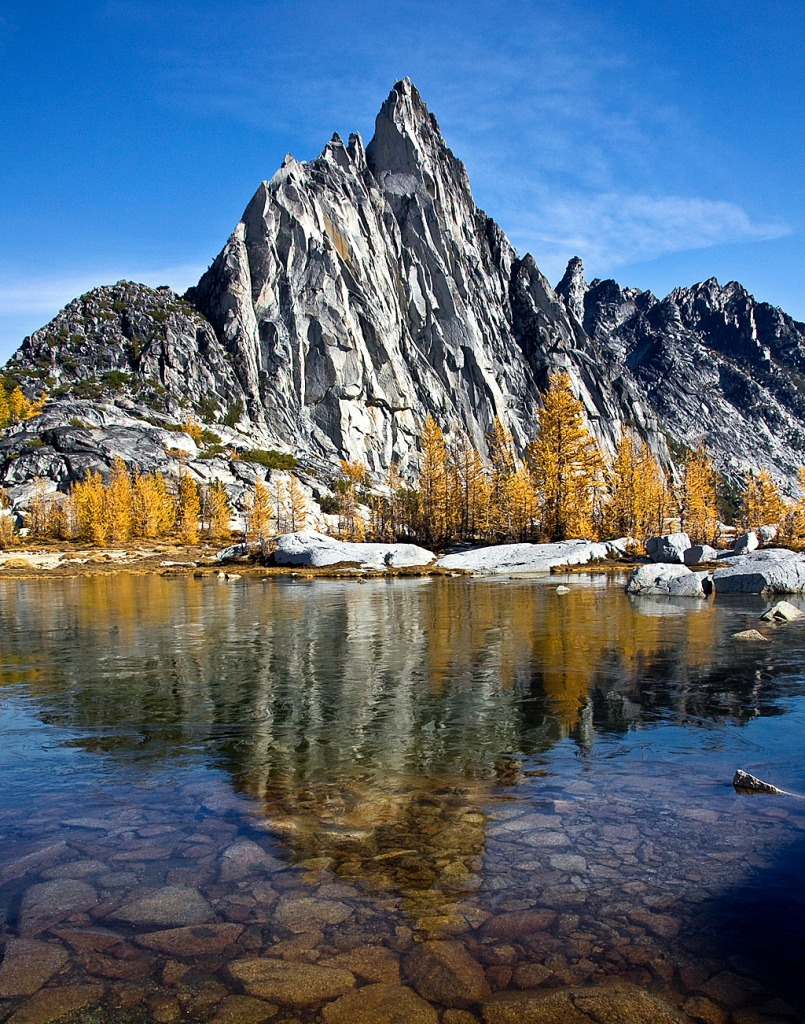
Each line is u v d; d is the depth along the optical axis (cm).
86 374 19612
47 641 2048
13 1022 430
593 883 587
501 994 452
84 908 560
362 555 6122
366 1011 439
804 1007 435
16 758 940
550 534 7188
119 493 11631
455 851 650
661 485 9725
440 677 1419
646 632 1977
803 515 8400
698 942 502
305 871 616
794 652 1627
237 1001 449
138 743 1006
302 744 992
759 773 841
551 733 1023
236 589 4216
